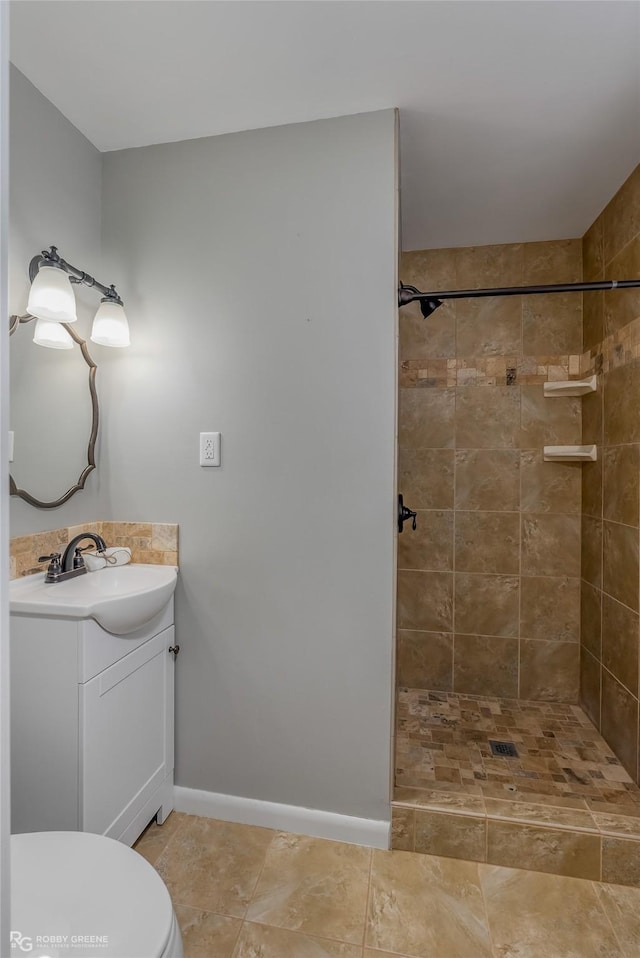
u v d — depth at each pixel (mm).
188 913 1355
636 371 1813
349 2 1178
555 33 1252
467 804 1605
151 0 1175
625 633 1882
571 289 1664
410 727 2160
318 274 1624
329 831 1638
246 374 1687
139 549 1775
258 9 1201
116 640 1417
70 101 1537
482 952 1266
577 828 1499
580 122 1591
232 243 1688
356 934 1306
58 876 896
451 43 1293
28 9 1201
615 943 1293
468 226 2283
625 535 1894
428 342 2520
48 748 1308
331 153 1606
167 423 1750
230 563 1713
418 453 2531
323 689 1651
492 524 2469
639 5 1168
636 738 1762
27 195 1472
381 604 1606
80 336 1711
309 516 1650
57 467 1607
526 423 2428
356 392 1607
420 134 1662
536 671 2438
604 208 2115
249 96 1507
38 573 1538
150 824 1693
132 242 1771
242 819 1707
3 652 399
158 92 1493
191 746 1760
